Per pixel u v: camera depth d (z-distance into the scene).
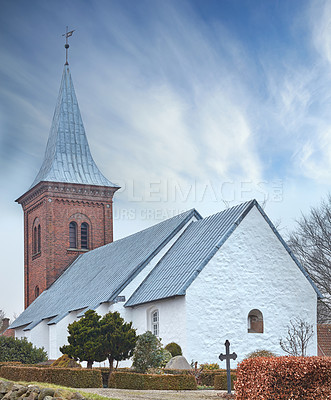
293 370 15.93
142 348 25.64
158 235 39.56
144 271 36.53
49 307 47.97
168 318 31.95
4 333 56.69
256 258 32.66
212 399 18.52
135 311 35.25
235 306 31.61
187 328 30.41
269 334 32.19
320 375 16.03
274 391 15.88
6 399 17.66
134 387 21.56
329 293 47.12
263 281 32.59
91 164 59.81
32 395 17.36
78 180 57.94
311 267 48.03
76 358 27.11
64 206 57.06
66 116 60.41
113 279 38.66
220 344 30.91
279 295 32.88
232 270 31.92
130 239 45.28
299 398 15.86
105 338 25.50
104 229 58.31
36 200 58.72
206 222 36.09
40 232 58.06
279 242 33.38
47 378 21.81
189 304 30.67
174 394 19.83
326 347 37.75
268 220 33.28
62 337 40.94
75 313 41.34
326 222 47.81
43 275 56.09
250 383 16.55
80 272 49.94
